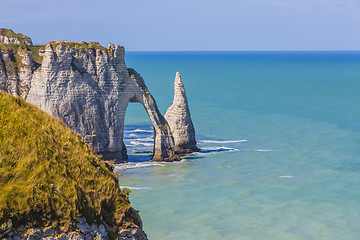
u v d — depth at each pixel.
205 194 74.94
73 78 90.94
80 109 91.56
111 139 94.25
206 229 61.31
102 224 29.81
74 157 31.30
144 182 80.69
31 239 26.78
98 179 31.36
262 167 91.94
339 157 100.56
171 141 97.75
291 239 59.06
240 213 67.12
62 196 28.58
